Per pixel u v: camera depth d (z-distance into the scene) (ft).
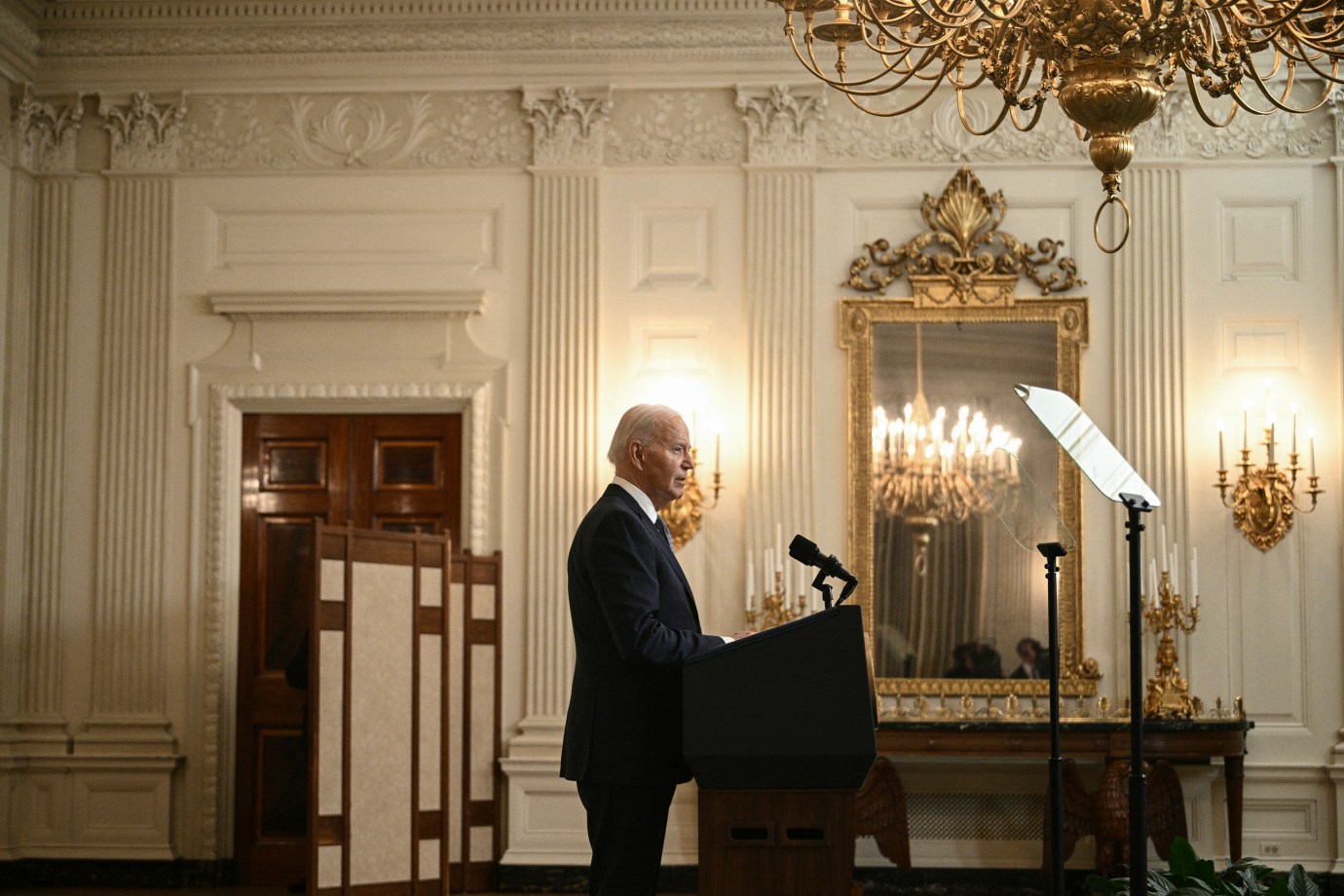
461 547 23.58
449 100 24.11
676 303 23.54
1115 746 20.58
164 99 24.20
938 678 22.62
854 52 23.58
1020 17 12.31
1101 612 22.50
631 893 10.69
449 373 23.63
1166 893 11.99
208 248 24.08
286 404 23.91
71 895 22.13
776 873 9.87
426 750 20.42
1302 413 22.77
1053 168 23.36
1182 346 22.88
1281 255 23.08
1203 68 12.59
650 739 10.78
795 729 9.86
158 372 23.90
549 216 23.73
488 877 22.36
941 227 23.36
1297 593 22.43
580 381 23.39
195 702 23.36
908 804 22.36
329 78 24.11
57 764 23.18
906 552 22.88
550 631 23.04
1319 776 21.95
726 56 23.79
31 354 24.04
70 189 24.21
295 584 23.75
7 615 23.53
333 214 24.02
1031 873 22.07
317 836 18.15
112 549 23.67
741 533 23.09
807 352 23.26
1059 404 11.55
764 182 23.54
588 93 23.91
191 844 23.09
